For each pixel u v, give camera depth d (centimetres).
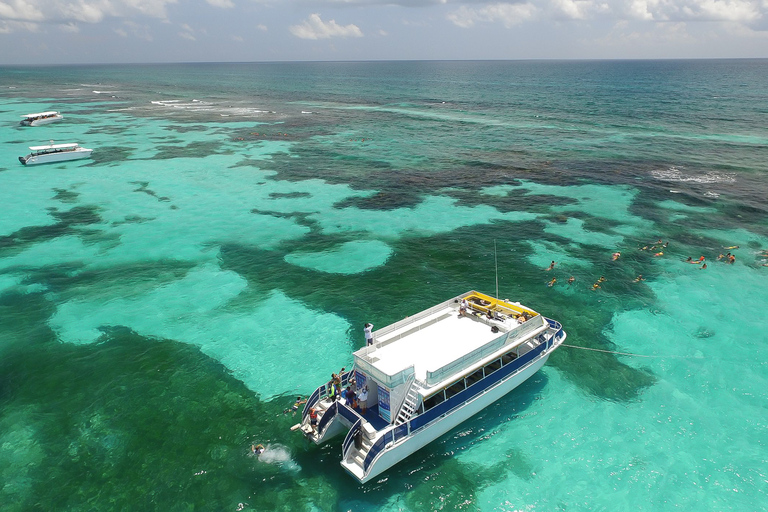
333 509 1867
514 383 2403
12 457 2112
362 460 1916
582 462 2086
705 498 1902
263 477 2009
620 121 10431
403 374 1966
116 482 1988
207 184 6222
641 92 16700
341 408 2086
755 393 2491
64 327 3136
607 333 3050
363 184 6212
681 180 6081
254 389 2559
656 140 8388
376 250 4306
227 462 2089
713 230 4569
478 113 12150
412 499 1911
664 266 3900
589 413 2375
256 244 4444
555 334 2556
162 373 2686
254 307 3384
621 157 7262
